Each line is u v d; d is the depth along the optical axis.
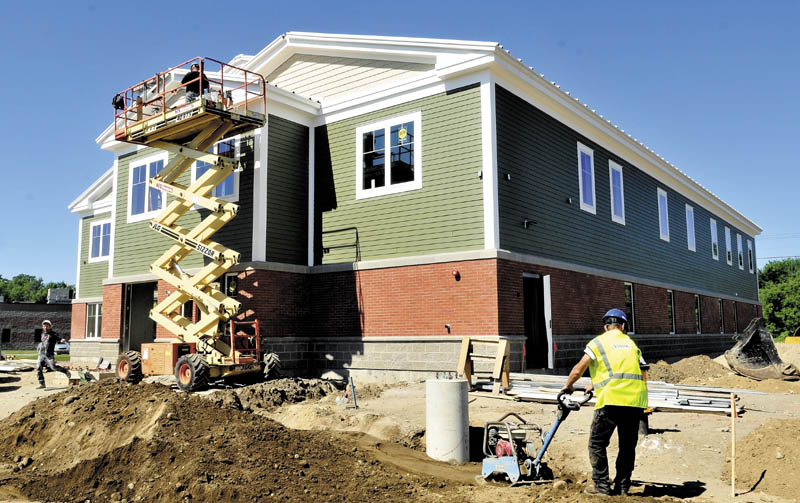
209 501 6.65
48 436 9.39
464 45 15.43
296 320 17.28
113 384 10.17
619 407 6.74
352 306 16.88
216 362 14.93
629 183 22.77
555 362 16.62
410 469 8.21
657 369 17.12
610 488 6.96
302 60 19.44
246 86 16.28
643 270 23.22
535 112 17.17
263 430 8.47
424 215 15.97
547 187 17.39
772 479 7.21
